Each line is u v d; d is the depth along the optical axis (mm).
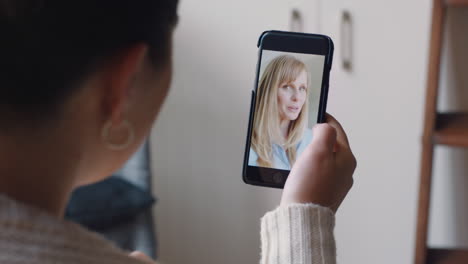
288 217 622
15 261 423
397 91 1791
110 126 476
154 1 457
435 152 1864
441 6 1535
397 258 1902
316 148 664
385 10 1754
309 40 745
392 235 1891
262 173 748
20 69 415
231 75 1922
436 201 1894
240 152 1982
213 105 1961
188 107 1978
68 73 427
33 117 432
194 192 2043
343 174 676
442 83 1806
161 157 2029
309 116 743
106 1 426
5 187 449
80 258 447
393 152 1831
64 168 465
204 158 2008
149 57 476
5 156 443
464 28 1766
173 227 2080
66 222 452
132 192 1725
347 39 1784
